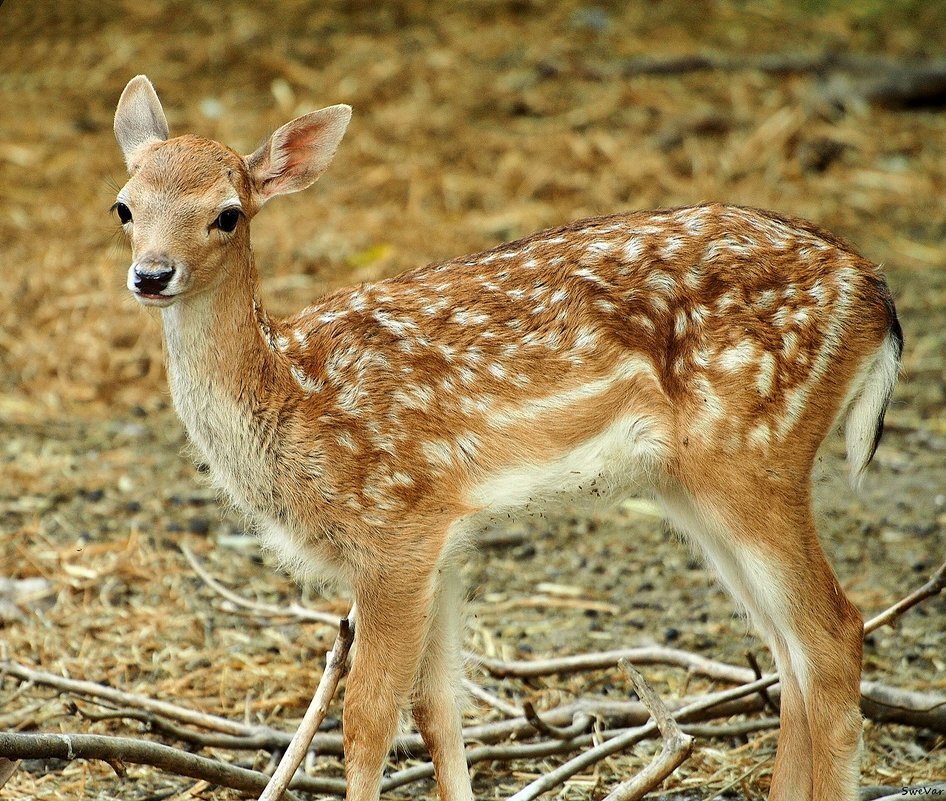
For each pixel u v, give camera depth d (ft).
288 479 26.91
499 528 42.98
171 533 41.32
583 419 27.55
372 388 27.04
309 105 69.46
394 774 28.43
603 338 27.45
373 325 27.58
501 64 74.49
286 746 30.04
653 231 27.81
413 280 28.43
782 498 27.07
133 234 25.81
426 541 26.89
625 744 27.68
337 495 26.81
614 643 36.52
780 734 27.81
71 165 64.80
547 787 26.63
